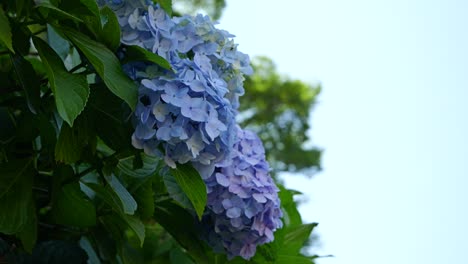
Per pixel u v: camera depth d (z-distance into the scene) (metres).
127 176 1.81
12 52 1.57
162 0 1.65
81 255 1.79
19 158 1.71
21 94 1.75
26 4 1.60
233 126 1.65
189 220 1.84
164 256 2.07
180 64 1.64
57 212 1.73
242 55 1.74
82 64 1.66
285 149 6.77
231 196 1.77
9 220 1.63
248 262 1.94
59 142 1.61
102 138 1.65
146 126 1.59
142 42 1.63
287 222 2.08
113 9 1.64
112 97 1.64
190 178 1.65
